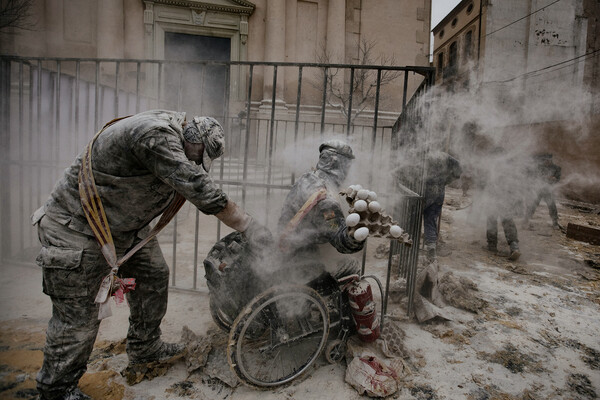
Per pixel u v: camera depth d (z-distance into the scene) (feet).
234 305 7.11
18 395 6.62
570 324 10.64
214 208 5.53
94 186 5.58
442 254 16.90
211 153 6.06
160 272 7.22
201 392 7.08
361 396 7.14
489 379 7.92
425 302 10.30
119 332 9.03
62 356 5.90
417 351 8.79
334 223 6.54
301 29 40.32
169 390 7.10
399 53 42.68
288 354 8.11
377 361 7.72
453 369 8.20
